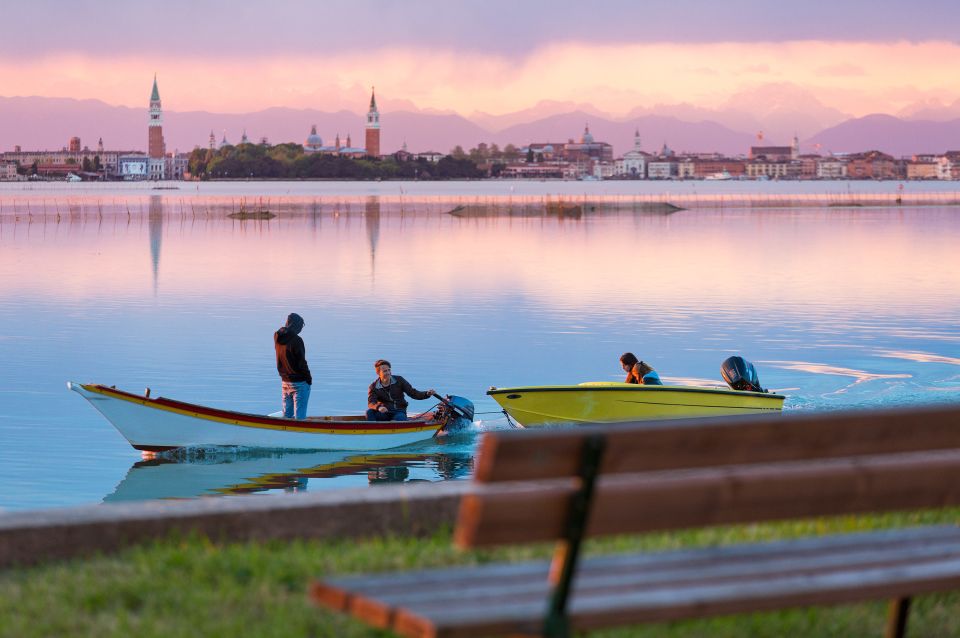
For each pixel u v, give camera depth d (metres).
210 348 34.50
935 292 49.81
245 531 8.55
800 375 30.77
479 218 135.00
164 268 63.19
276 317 41.53
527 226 113.69
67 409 26.20
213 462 22.59
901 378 30.30
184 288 52.06
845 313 42.81
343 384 29.34
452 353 33.62
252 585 7.50
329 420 24.19
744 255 71.62
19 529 8.07
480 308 44.28
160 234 98.50
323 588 5.88
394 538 8.68
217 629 6.73
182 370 31.00
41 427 24.47
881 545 6.82
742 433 5.86
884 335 37.28
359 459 23.12
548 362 32.28
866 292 49.97
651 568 6.25
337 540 8.70
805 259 68.12
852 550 6.71
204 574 7.64
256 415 22.94
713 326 39.31
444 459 23.12
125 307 44.69
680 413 24.81
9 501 18.97
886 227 106.81
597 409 24.69
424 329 38.34
